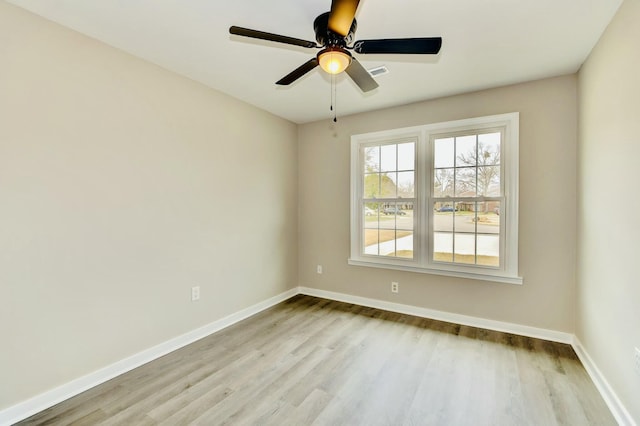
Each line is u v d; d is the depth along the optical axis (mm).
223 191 3018
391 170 3477
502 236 2885
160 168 2459
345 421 1725
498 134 2896
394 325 3051
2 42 1673
